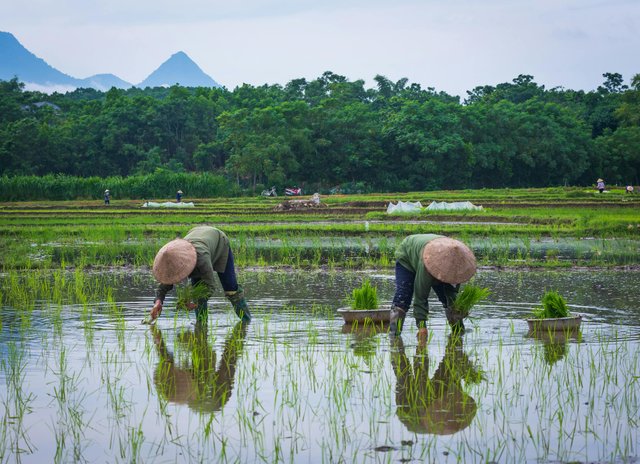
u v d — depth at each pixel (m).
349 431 6.56
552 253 21.23
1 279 17.30
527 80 137.75
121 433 6.55
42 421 6.88
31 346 9.82
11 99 98.88
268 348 9.66
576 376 8.18
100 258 21.61
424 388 7.81
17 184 67.00
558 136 98.31
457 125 91.00
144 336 10.45
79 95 145.25
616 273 17.41
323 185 90.50
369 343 9.90
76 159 91.06
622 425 6.66
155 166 85.12
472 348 9.52
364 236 28.39
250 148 78.56
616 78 142.00
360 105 92.12
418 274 10.08
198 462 5.90
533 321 10.48
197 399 7.52
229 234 28.98
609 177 109.62
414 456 5.98
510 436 6.42
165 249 11.05
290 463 5.85
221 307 12.98
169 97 97.50
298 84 117.81
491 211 39.53
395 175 91.06
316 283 16.19
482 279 16.36
